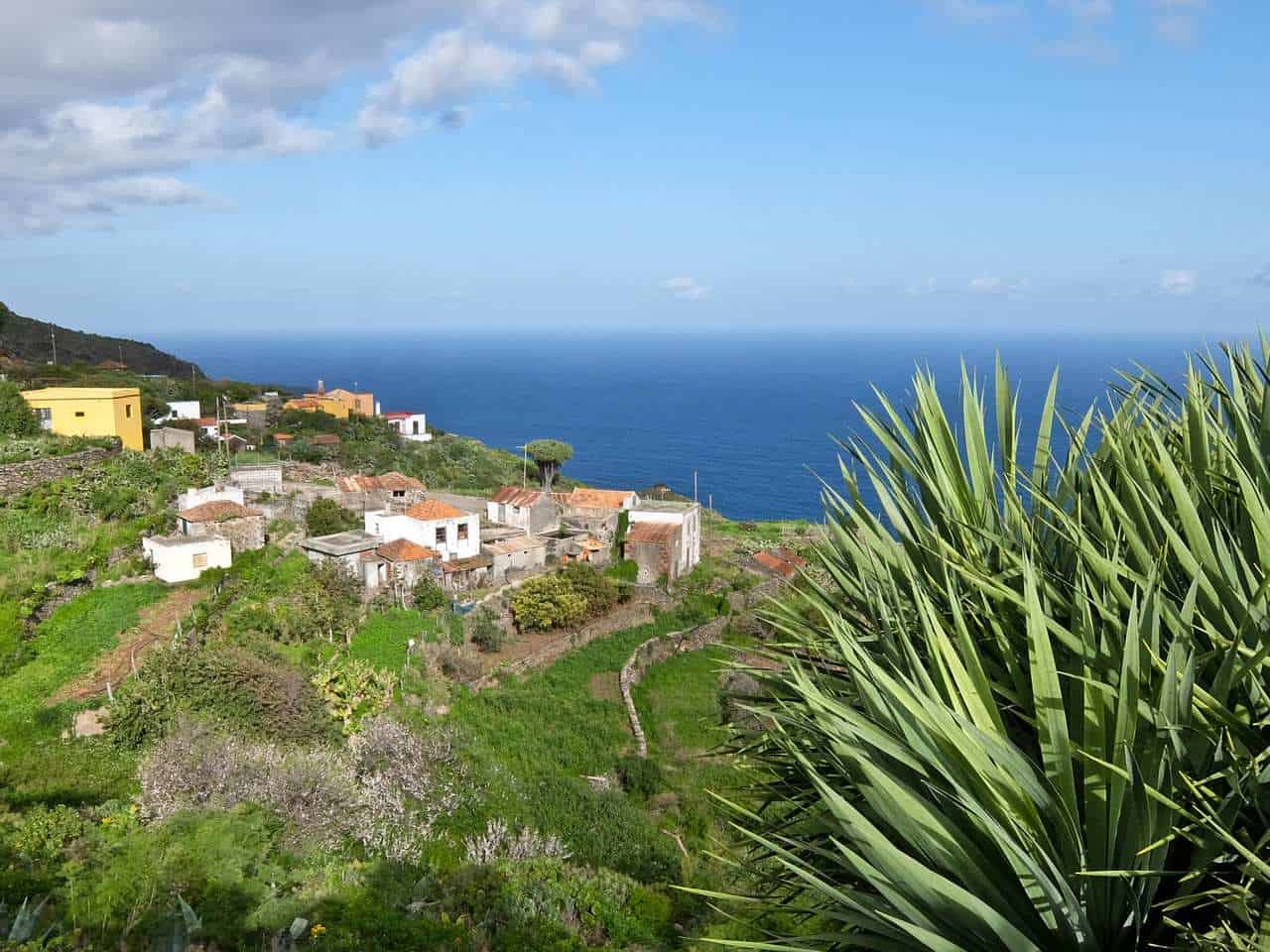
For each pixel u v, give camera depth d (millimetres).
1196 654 3045
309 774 14500
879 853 2736
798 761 3615
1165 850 2623
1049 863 2582
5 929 8602
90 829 11836
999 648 3400
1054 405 4242
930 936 2574
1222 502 3660
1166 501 3719
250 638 21188
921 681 3137
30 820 11391
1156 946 2639
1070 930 2645
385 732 17891
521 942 11656
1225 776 2680
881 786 2805
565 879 14148
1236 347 4340
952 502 4105
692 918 13766
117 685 17422
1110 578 3045
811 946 3074
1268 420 3893
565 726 22703
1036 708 2799
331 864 12852
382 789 15844
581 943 12211
